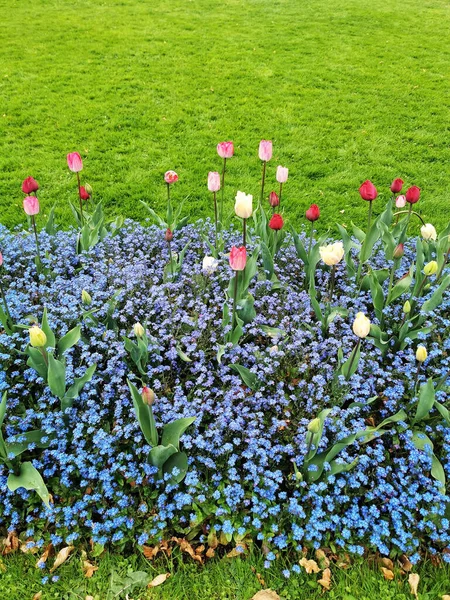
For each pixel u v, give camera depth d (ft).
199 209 5.61
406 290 3.53
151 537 2.57
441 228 5.49
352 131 7.71
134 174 6.28
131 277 3.69
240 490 2.57
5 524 2.67
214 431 2.70
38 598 2.40
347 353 3.34
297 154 6.95
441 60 10.92
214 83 9.28
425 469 2.74
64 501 2.66
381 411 2.97
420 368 3.25
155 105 8.31
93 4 14.37
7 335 3.17
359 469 2.68
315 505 2.62
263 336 3.51
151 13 13.67
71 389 2.80
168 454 2.59
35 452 2.86
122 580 2.46
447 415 2.71
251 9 14.40
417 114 8.34
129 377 3.00
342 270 4.12
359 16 13.98
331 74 9.90
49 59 10.16
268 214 4.60
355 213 5.67
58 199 5.72
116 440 2.83
